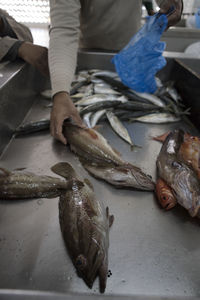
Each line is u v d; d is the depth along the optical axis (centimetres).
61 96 189
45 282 110
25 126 210
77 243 118
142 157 193
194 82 245
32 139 206
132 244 128
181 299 75
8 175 152
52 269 115
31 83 258
